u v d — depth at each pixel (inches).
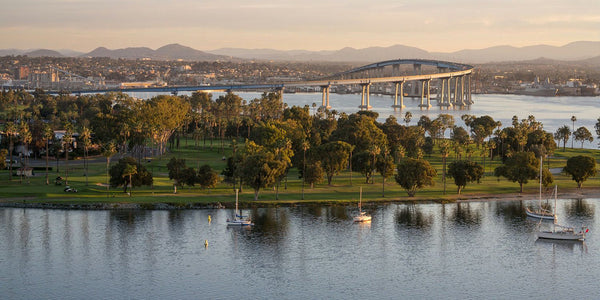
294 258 6235.2
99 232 6825.8
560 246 6717.5
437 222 7431.1
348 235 6914.4
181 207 7677.2
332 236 6865.2
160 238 6688.0
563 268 6087.6
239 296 5359.3
